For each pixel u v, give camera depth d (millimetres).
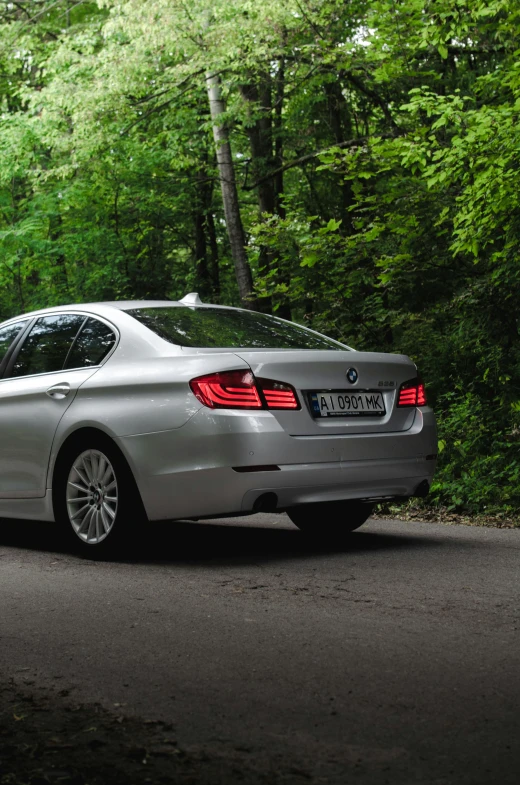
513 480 8648
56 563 5816
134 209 20297
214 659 3525
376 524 7383
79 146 17625
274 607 4363
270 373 5426
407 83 14188
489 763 2469
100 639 3879
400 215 11633
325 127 19453
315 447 5469
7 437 6477
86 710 2957
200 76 15922
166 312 6270
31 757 2533
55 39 22312
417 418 6066
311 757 2525
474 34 13242
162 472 5477
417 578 4961
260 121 19422
